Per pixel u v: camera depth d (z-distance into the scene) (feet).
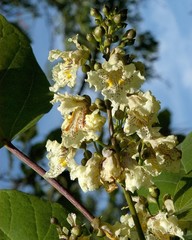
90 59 0.78
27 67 0.93
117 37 0.76
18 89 0.92
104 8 0.77
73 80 0.78
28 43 0.93
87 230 0.80
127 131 0.73
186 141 0.95
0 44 0.92
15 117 0.92
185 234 0.83
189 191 0.82
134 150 0.74
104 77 0.74
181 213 0.79
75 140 0.75
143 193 0.91
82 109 0.76
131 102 0.73
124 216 0.78
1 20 0.93
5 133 0.91
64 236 0.76
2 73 0.92
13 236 0.89
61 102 0.76
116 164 0.72
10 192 0.91
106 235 0.76
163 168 0.76
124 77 0.73
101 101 0.75
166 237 0.78
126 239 0.75
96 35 0.76
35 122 0.93
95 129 0.74
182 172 0.92
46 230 0.89
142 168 0.74
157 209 0.90
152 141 0.74
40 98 0.93
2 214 0.90
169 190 0.91
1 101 0.91
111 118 0.74
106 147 0.74
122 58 0.74
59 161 0.79
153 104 0.74
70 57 0.77
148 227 0.78
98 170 0.73
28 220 0.90
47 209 0.91
